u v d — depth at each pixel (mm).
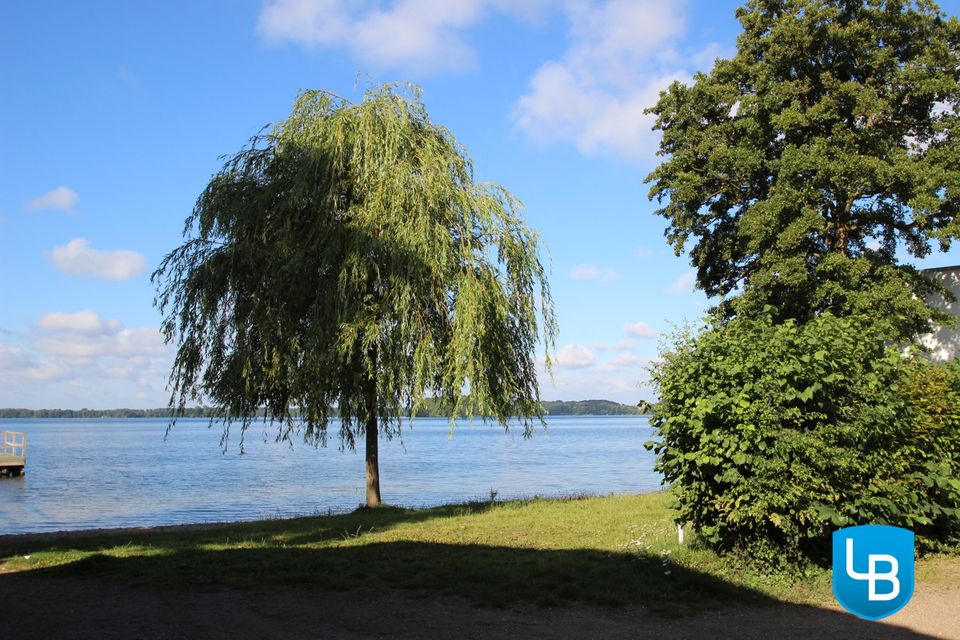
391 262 15508
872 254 23203
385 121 16422
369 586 8406
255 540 12828
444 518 14953
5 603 7781
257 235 16250
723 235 28016
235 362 16047
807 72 25047
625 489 28828
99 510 25188
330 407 17031
